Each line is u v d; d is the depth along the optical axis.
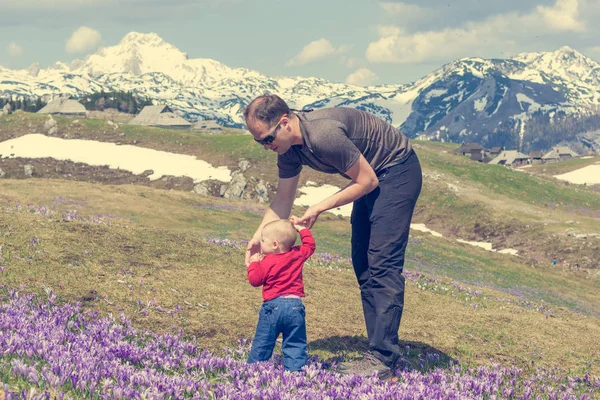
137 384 4.98
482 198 100.88
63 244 12.79
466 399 6.07
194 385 5.18
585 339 13.34
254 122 6.38
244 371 5.95
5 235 12.59
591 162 197.38
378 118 7.20
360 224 7.77
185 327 9.54
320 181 112.81
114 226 15.57
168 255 13.90
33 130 142.88
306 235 6.50
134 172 118.81
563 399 7.93
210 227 39.12
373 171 6.75
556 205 110.94
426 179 109.56
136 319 9.50
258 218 46.25
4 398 4.02
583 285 39.00
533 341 12.39
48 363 5.01
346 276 16.58
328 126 6.52
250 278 6.32
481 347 11.33
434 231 94.50
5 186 43.28
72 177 116.00
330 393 5.38
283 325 6.30
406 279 18.91
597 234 75.62
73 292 10.12
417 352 10.27
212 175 116.88
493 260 41.28
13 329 6.52
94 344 6.35
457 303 16.06
